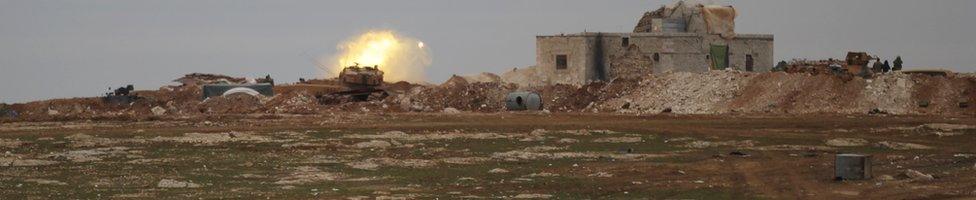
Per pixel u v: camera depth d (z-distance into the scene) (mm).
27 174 98562
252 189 90375
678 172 101062
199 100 195375
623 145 128875
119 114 176250
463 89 186000
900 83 170125
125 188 90375
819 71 176000
